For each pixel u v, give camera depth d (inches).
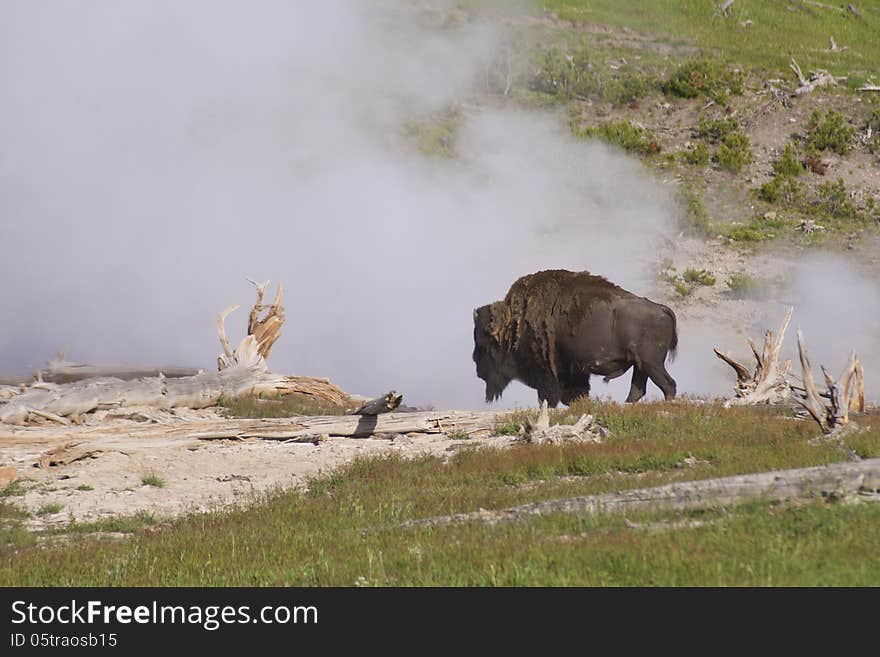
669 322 2706.7
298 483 2116.1
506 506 1707.7
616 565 1208.2
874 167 6525.6
